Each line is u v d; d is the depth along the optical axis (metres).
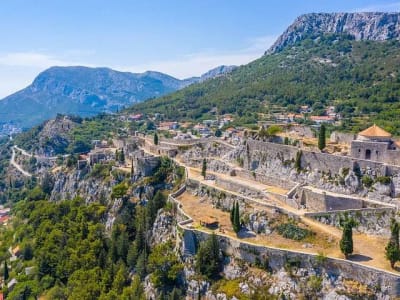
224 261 108.81
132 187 172.12
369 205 102.06
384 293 82.06
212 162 159.88
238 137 174.00
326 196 107.25
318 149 128.88
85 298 124.62
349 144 132.88
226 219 121.19
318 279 91.06
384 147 111.12
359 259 89.00
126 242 140.38
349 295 85.00
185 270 113.38
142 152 199.38
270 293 95.75
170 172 169.88
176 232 124.88
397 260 83.88
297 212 109.06
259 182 134.62
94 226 161.88
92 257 146.00
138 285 119.06
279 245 102.50
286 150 131.38
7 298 149.38
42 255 163.12
